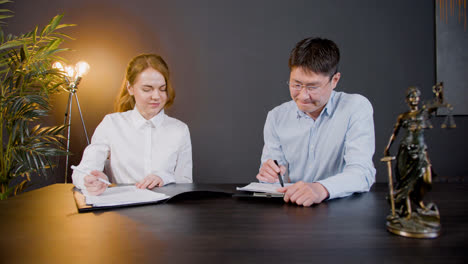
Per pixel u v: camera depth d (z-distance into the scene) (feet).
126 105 7.06
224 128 10.86
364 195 4.11
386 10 10.68
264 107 10.82
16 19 10.69
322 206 3.54
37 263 2.03
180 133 6.79
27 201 3.92
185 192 4.08
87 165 6.00
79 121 10.71
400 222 2.52
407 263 1.98
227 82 10.84
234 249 2.24
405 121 2.49
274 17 10.77
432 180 2.41
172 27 10.82
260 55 10.80
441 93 2.39
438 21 10.59
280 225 2.83
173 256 2.12
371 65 10.70
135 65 6.14
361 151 4.69
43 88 8.78
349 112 5.09
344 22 10.70
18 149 8.34
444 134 10.52
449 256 2.07
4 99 8.26
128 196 3.92
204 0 10.82
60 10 10.73
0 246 2.35
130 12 10.80
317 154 5.47
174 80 10.84
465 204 3.43
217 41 10.82
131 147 6.56
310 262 2.01
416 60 10.68
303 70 4.35
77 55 10.77
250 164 10.86
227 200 3.92
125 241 2.43
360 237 2.47
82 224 2.92
